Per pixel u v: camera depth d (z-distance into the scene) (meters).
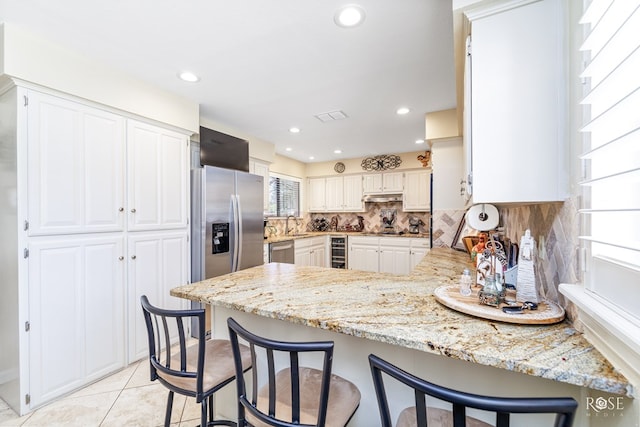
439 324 0.94
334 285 1.49
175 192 2.52
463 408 0.57
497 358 0.73
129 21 1.55
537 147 0.97
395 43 1.78
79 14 1.49
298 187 5.78
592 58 0.73
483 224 1.89
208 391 1.14
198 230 2.64
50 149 1.75
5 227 1.71
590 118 0.77
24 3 1.40
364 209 5.39
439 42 1.77
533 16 0.98
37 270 1.70
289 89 2.42
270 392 0.86
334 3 1.43
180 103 2.54
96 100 1.95
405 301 1.21
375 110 2.91
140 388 1.91
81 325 1.90
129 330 2.17
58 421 1.61
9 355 1.70
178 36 1.70
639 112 0.62
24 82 1.64
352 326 0.94
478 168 1.03
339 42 1.77
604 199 0.73
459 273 1.81
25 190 1.65
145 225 2.28
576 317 0.88
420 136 3.88
